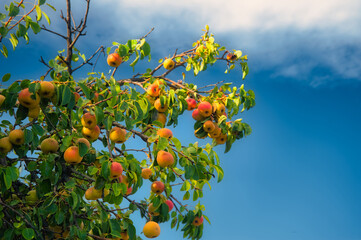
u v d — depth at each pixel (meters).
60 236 4.61
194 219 4.93
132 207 4.44
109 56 4.95
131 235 4.45
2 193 4.05
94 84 4.73
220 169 4.44
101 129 4.45
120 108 3.86
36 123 3.76
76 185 4.57
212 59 5.75
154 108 4.82
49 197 4.09
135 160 3.93
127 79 5.45
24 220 3.94
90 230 4.67
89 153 3.95
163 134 4.04
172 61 5.73
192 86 5.42
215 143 5.18
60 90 3.61
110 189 3.93
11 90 3.62
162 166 3.96
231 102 4.98
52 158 3.86
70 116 4.03
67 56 4.85
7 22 4.23
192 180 4.88
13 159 4.45
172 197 4.87
